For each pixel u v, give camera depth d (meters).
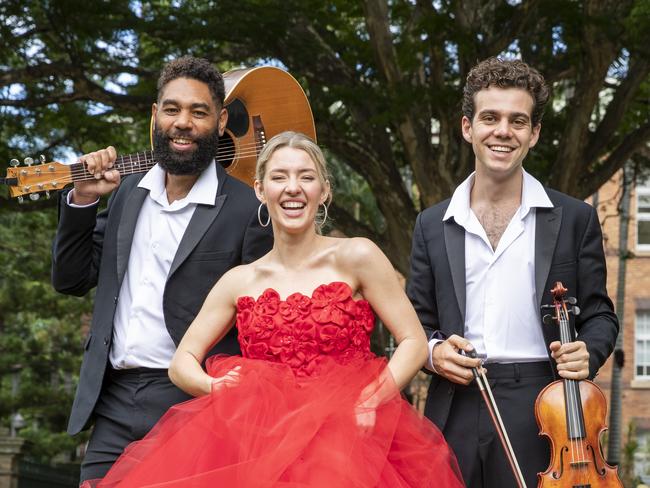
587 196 13.30
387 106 11.87
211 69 4.60
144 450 3.98
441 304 4.46
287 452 3.65
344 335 4.00
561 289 4.24
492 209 4.48
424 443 3.92
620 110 12.84
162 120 4.54
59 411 19.75
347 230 13.47
